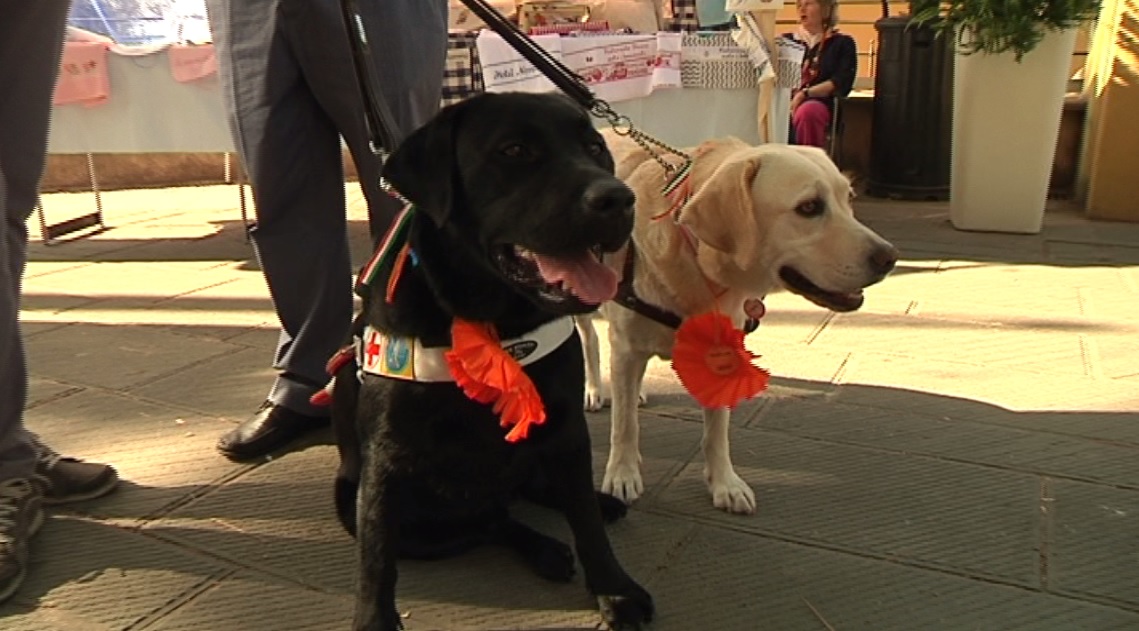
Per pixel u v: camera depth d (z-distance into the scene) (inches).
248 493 101.0
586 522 79.7
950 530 93.7
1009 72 209.3
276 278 109.7
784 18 313.7
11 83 90.0
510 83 182.9
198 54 185.2
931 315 160.7
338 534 93.2
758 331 153.9
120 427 117.3
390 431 74.1
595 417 124.3
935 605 81.5
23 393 92.1
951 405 123.6
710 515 97.3
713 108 196.1
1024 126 211.8
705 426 99.6
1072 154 262.2
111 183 300.0
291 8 99.1
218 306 170.2
